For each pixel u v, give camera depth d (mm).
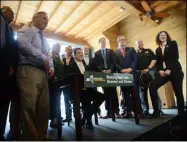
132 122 2443
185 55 5262
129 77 2344
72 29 6180
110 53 3053
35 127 1434
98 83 1930
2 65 1368
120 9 5082
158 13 5316
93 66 2900
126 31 6941
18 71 1476
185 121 2508
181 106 2576
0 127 1683
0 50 1351
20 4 4453
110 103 2797
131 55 2961
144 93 3021
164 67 2750
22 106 1421
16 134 1773
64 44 6625
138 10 4930
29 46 1479
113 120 2674
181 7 5434
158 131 2109
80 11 5285
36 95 1466
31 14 5047
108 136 1763
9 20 1664
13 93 1571
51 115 2525
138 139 1714
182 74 2631
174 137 2326
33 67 1506
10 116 1991
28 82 1447
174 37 5543
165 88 4102
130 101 2863
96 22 5922
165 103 4043
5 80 1433
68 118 2699
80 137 1665
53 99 2436
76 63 2562
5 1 4289
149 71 3012
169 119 2453
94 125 2426
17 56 1497
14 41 1482
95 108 2287
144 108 3248
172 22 5617
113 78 2119
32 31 1575
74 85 1755
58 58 2838
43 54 1562
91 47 7133
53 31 6215
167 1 4738
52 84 2215
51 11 5078
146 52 3176
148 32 6219
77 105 1726
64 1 4699
